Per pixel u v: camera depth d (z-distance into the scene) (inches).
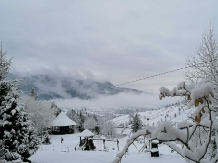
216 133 79.9
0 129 495.5
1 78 544.1
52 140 1953.7
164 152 943.0
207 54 431.8
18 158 511.2
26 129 551.5
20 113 525.3
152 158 701.3
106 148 1158.3
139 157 722.8
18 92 553.3
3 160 470.6
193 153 71.4
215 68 397.1
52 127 2364.7
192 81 430.6
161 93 86.4
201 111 72.8
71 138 2114.9
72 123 2588.6
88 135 1174.3
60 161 697.0
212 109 71.6
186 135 68.5
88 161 691.4
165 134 67.2
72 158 748.0
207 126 78.5
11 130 495.8
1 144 480.7
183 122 73.9
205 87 63.3
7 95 523.2
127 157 725.9
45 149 1164.5
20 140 529.3
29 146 612.7
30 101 1786.4
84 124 3068.4
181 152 75.0
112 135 2842.0
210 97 64.9
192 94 63.6
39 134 1781.5
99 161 687.7
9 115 499.5
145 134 75.0
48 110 1961.1
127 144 77.7
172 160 657.0
